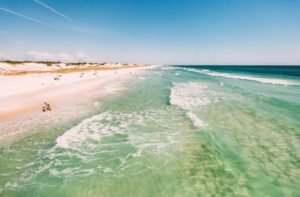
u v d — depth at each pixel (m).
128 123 13.33
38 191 6.71
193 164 8.22
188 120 13.80
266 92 25.39
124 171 7.82
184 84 34.97
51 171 7.86
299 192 6.49
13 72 46.38
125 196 6.39
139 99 21.22
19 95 20.95
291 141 10.25
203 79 45.41
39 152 9.33
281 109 16.61
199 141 10.34
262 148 9.52
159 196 6.38
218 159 8.55
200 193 6.49
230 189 6.68
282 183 6.95
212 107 17.45
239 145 9.86
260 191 6.56
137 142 10.39
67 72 52.72
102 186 6.92
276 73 69.50
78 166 8.20
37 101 18.67
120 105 18.41
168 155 9.00
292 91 26.17
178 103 18.97
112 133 11.57
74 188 6.84
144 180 7.22
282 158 8.59
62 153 9.25
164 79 45.91
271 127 12.29
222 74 64.75
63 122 13.37
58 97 20.94
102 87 29.77
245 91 26.16
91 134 11.39
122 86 32.06
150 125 12.93
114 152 9.34
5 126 12.44
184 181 7.12
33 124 12.87
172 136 11.08
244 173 7.55
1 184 7.09
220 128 12.20
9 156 8.96
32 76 37.69
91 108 17.11
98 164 8.34
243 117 14.41
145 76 55.97
